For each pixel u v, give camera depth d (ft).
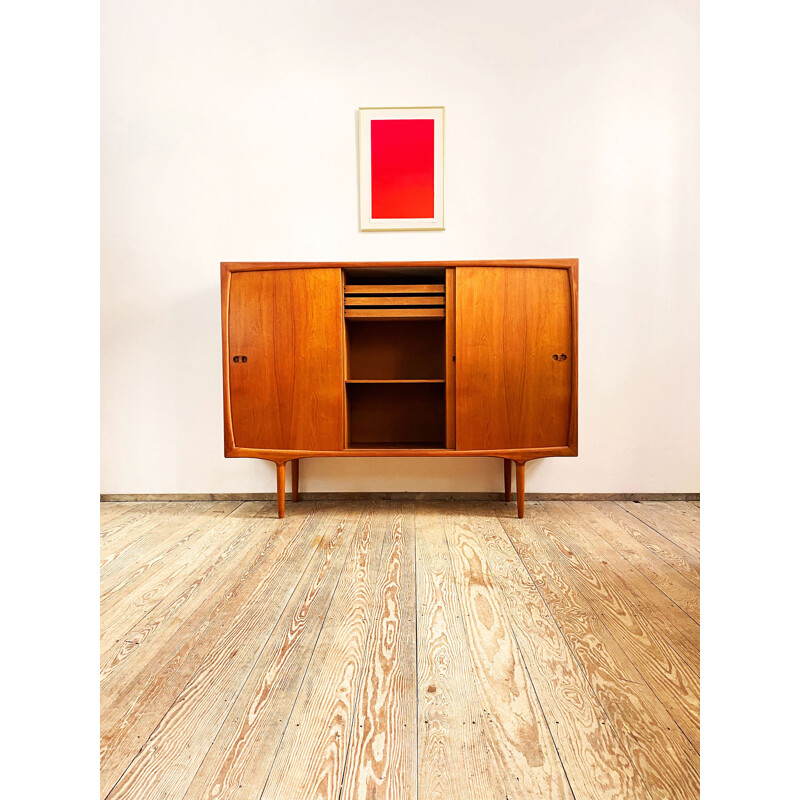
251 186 10.54
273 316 9.28
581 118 10.38
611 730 4.05
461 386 9.27
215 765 3.72
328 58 10.41
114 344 10.77
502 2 10.31
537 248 10.48
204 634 5.55
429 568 7.27
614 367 10.60
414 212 10.47
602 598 6.34
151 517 9.77
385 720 4.18
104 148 10.57
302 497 10.92
